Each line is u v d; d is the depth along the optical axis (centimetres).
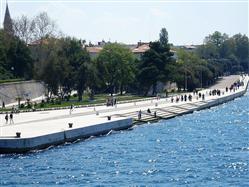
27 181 7094
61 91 18488
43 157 8662
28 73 19862
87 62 18150
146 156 8756
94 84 18175
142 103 17588
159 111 15425
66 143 10088
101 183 6925
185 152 9150
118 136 11169
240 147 9650
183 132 11844
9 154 8956
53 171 7644
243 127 12781
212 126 13025
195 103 18250
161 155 8862
